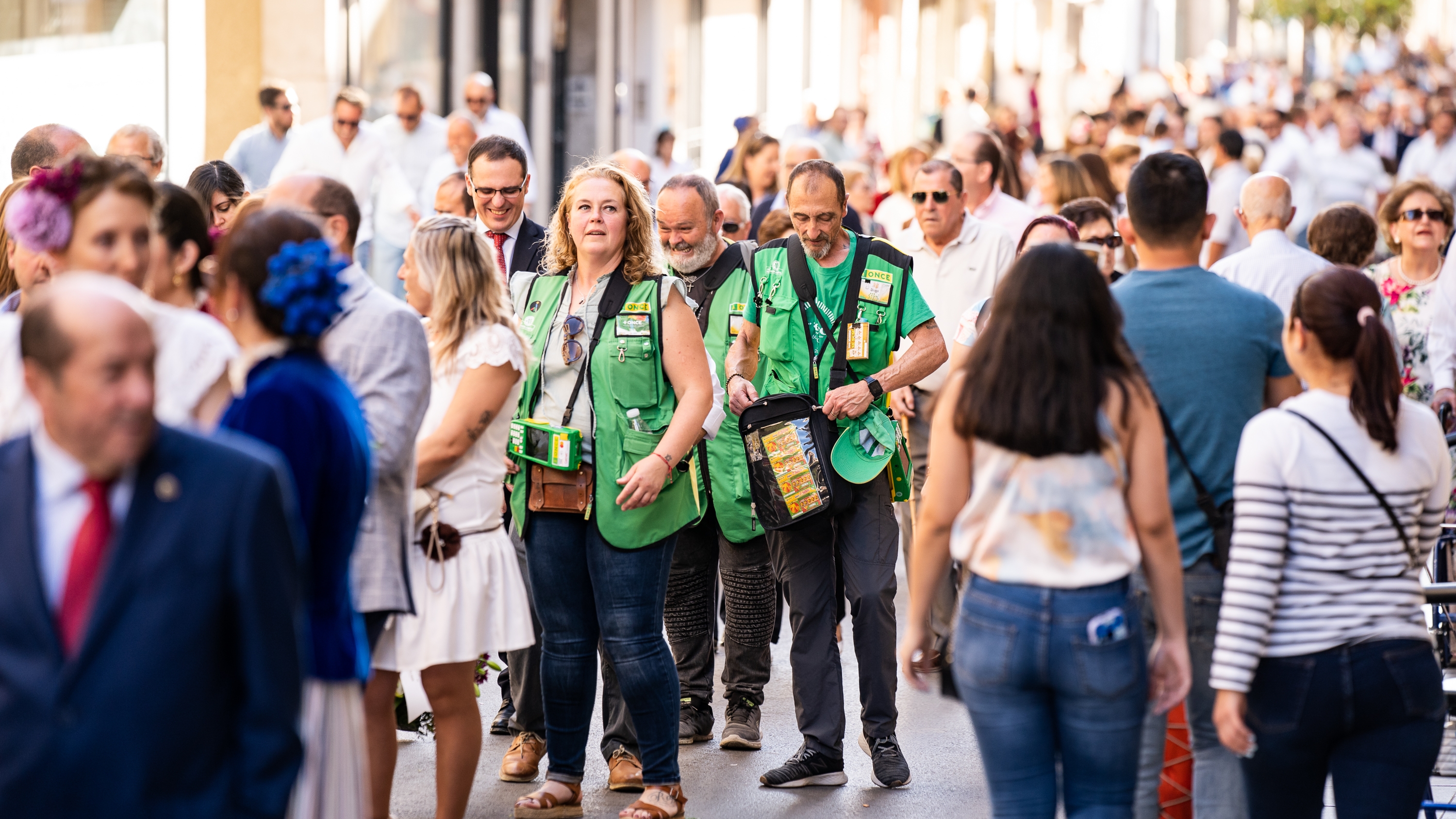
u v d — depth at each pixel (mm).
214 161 15617
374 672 11688
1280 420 9516
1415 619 9508
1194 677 10812
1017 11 107375
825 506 14641
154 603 6836
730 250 16359
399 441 10461
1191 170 10922
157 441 7039
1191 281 10922
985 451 9453
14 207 9023
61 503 6953
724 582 16438
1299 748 9578
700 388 13344
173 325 9188
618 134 56312
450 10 45531
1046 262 9398
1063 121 111188
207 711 7004
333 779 8844
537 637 15188
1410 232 19391
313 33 37219
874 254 15477
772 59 70562
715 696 18656
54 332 6691
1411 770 9406
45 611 6836
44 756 6766
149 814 6844
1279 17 127750
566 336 13445
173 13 33688
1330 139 54750
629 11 56938
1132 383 9375
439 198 19281
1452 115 47344
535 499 13359
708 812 14234
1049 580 9266
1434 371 19172
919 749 16328
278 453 8484
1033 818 9445
